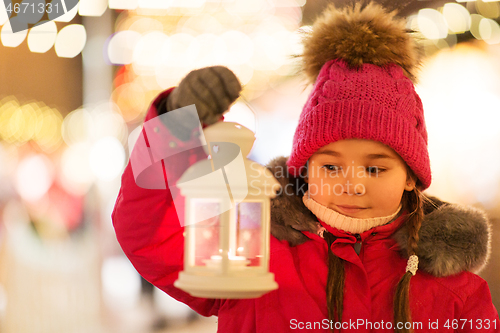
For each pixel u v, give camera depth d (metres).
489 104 4.53
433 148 4.59
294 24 4.67
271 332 1.25
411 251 1.29
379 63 1.33
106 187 5.39
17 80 5.69
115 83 6.34
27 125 5.46
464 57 4.73
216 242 0.89
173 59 5.33
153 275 1.28
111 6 4.61
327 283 1.28
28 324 3.06
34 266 3.12
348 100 1.26
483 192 4.02
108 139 6.04
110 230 5.42
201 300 1.38
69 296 3.32
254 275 0.86
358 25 1.36
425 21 3.86
